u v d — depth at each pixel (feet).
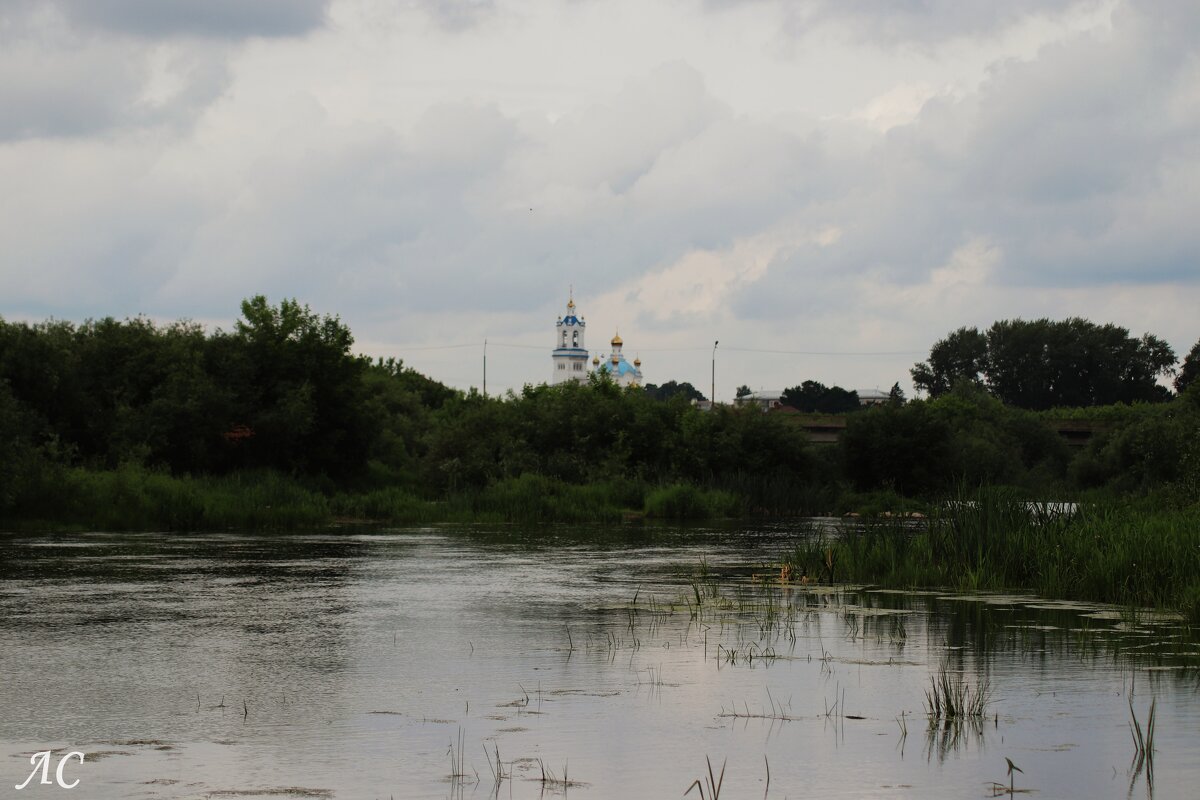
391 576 110.52
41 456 180.34
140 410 228.02
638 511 239.50
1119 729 50.08
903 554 109.19
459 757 45.55
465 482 257.55
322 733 49.37
